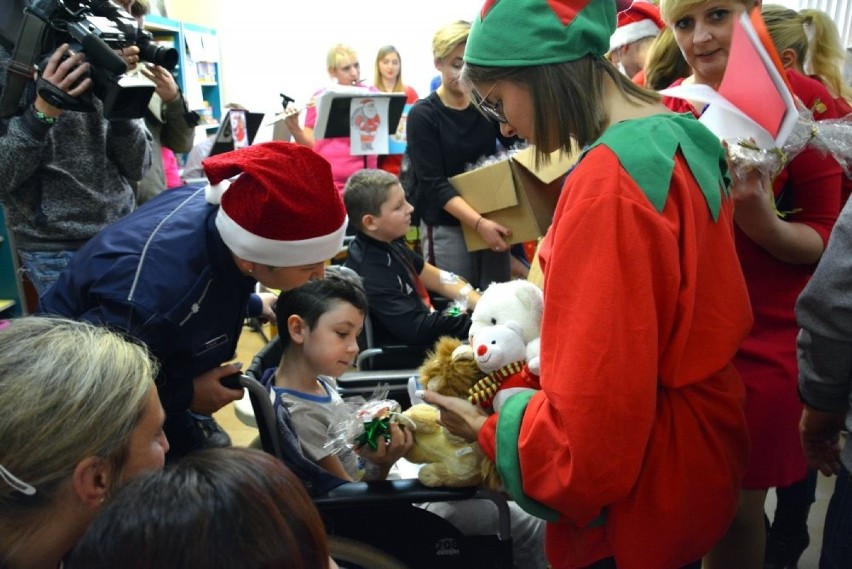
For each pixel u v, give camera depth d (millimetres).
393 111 3162
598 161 820
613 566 988
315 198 1105
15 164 1611
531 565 1564
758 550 1374
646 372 795
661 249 801
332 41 5363
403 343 2146
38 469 667
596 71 874
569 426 794
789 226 1206
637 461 825
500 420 949
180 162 4137
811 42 1564
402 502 1205
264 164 1085
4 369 684
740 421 953
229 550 544
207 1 5359
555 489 853
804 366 993
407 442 1256
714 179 879
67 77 1436
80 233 1846
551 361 824
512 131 957
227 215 1091
